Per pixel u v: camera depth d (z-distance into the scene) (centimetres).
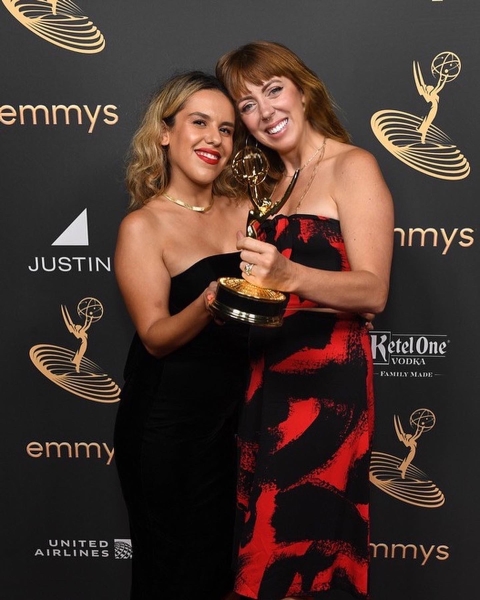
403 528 221
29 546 226
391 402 212
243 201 175
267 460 148
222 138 162
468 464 214
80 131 196
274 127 153
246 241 120
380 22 187
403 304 205
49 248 204
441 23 186
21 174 199
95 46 190
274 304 127
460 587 223
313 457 147
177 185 167
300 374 146
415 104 191
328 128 156
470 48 187
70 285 207
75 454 219
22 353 212
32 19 189
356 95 191
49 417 216
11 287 207
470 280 202
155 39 190
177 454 167
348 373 146
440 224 199
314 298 127
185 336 153
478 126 192
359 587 154
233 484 178
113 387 214
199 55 190
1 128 196
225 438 173
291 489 148
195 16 188
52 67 192
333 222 144
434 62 189
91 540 226
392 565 225
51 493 222
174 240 162
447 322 205
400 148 194
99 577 229
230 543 180
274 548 150
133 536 181
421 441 214
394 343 208
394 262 202
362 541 153
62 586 229
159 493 170
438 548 221
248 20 188
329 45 188
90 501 223
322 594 220
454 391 210
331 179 146
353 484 153
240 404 173
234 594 190
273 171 168
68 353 212
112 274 207
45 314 209
